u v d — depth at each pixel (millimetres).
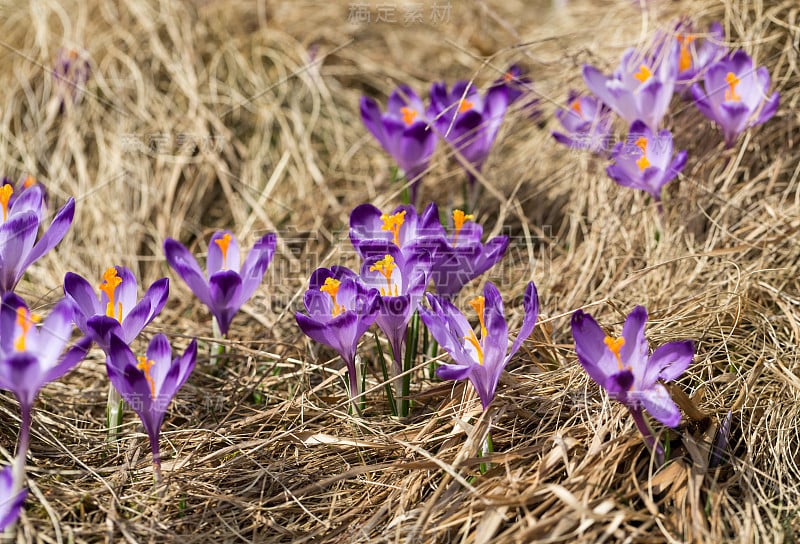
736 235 2363
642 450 1680
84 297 1758
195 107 3088
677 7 2900
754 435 1733
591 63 2902
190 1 3393
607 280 2330
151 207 2844
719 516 1550
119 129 3023
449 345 1593
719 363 1946
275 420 1957
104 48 3225
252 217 2824
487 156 2621
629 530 1533
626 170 2160
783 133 2602
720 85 2301
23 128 3059
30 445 1845
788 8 2777
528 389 1888
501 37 3506
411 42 3451
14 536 1555
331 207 2828
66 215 1804
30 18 3357
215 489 1713
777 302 2096
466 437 1765
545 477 1626
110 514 1607
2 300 1557
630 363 1566
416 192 2535
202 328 2395
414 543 1567
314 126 3121
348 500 1715
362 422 1836
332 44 3371
